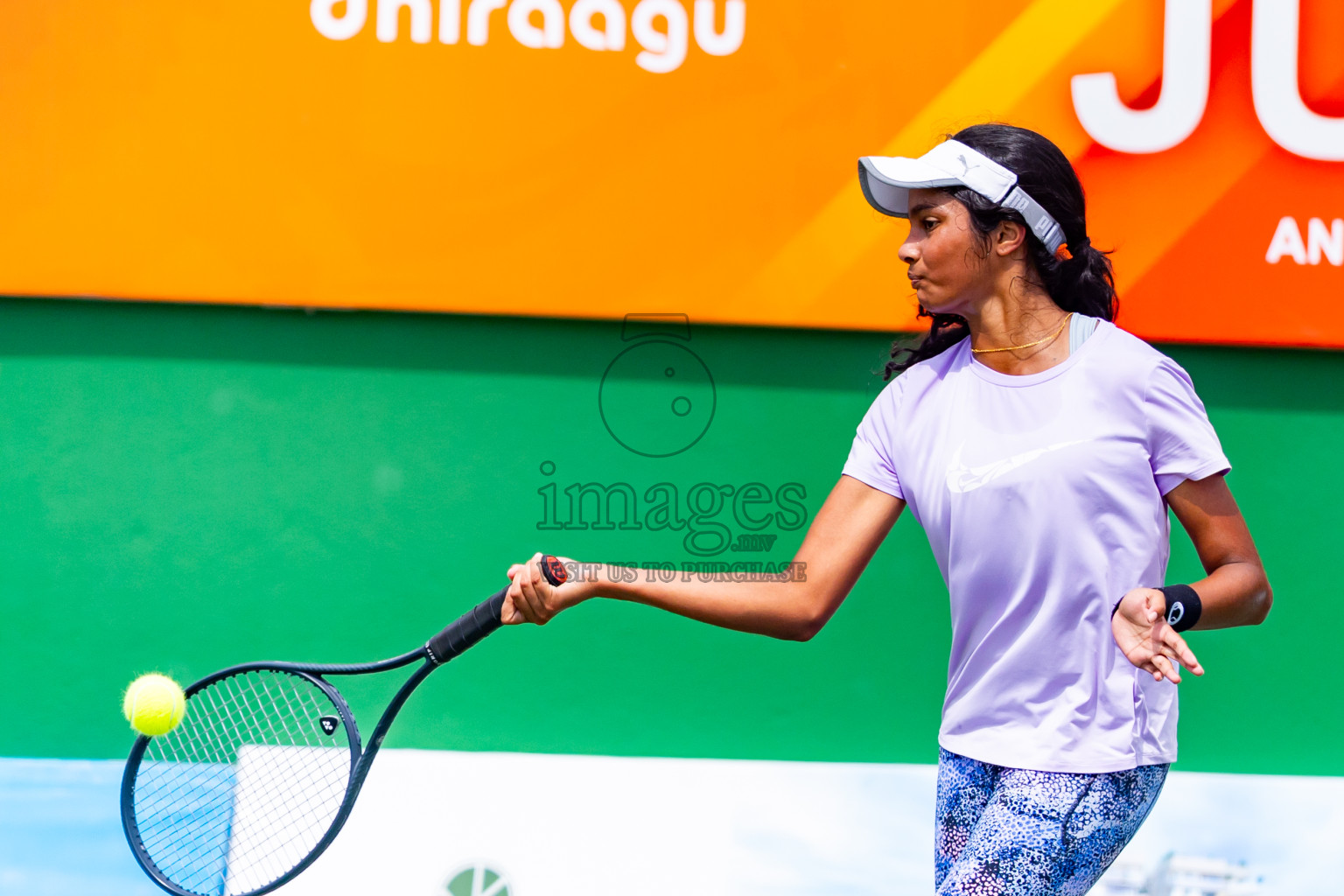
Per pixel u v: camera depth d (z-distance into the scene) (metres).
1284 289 9.50
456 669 9.80
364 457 9.84
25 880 8.42
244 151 9.39
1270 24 9.38
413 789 8.99
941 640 9.91
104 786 9.35
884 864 8.94
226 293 9.45
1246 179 9.45
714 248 9.51
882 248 9.48
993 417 5.31
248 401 9.80
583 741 9.84
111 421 9.80
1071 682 5.09
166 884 6.79
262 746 9.04
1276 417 9.88
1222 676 9.95
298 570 9.85
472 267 9.48
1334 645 9.95
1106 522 5.02
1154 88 9.43
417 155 9.41
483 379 9.84
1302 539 9.92
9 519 9.79
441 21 9.37
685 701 9.88
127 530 9.81
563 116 9.43
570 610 9.86
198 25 9.32
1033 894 4.93
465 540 9.85
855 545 5.79
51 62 9.31
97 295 9.45
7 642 9.78
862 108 9.44
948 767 5.53
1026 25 9.42
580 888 8.77
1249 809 9.26
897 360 6.32
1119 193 9.47
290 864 8.65
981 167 5.30
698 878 8.84
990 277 5.41
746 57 9.42
